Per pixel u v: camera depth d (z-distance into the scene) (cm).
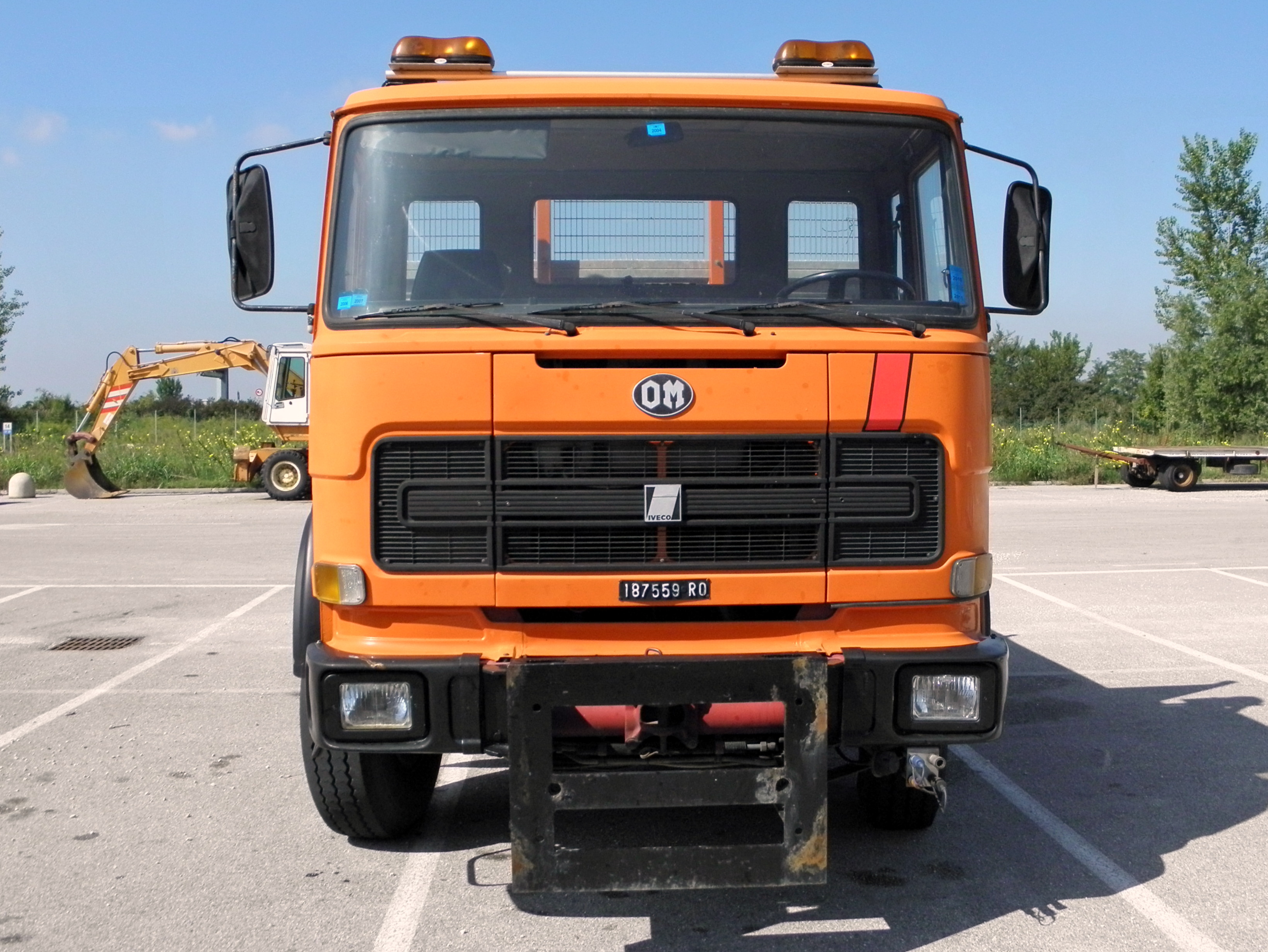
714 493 398
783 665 381
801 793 382
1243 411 3738
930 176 447
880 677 397
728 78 488
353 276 426
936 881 456
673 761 394
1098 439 2875
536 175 436
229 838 508
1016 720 700
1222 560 1385
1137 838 501
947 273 437
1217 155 3959
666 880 376
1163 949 394
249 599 1145
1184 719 697
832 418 400
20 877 464
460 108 436
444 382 393
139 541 1620
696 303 432
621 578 396
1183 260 4003
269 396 2394
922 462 407
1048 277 462
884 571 405
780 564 401
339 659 396
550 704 378
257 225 458
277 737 668
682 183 439
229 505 2223
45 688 788
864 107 445
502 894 448
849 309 420
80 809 545
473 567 397
